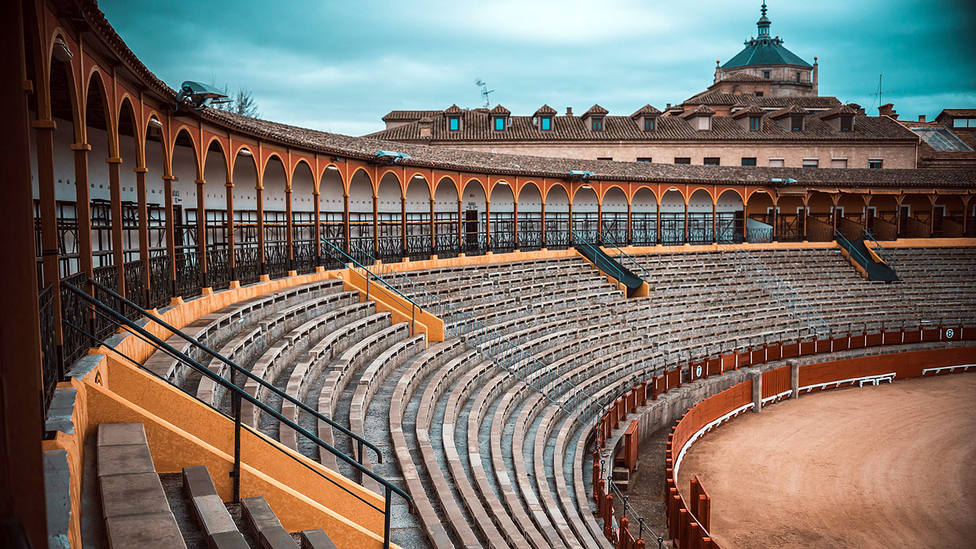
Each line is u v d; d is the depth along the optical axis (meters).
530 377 22.09
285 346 14.64
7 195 2.34
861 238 44.75
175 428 7.32
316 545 6.68
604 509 15.10
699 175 41.06
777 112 54.31
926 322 37.28
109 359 8.22
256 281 17.97
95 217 16.20
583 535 12.99
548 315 27.77
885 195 47.94
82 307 8.50
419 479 11.44
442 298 24.56
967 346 34.69
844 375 31.33
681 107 58.22
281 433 10.62
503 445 16.59
